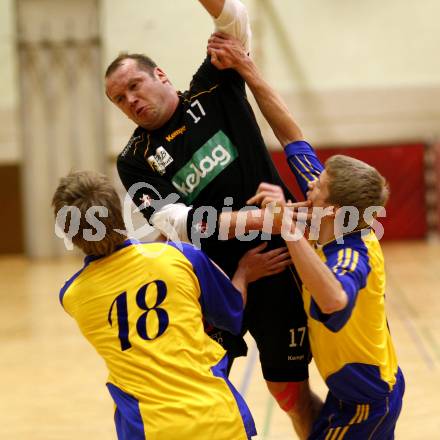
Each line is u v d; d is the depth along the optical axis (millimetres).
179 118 10781
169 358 8633
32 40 47344
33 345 24031
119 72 10422
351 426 10016
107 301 8938
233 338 11008
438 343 22141
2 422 16469
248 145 10703
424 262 38719
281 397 11586
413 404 16641
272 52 47562
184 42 46938
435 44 47375
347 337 9469
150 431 8383
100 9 47188
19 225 48344
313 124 47719
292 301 11086
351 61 47469
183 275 9000
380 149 47188
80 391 18766
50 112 47562
